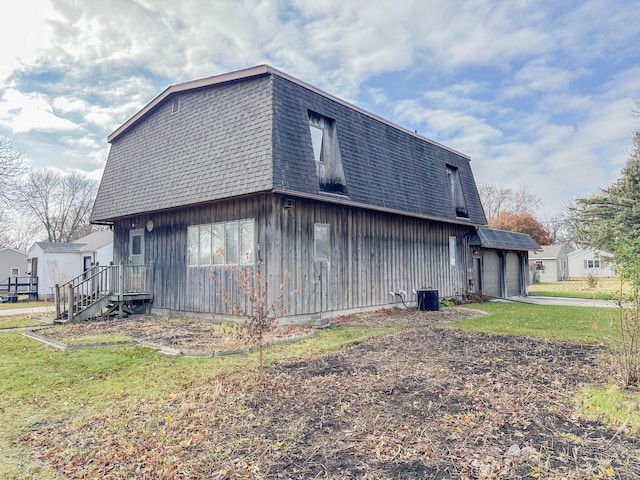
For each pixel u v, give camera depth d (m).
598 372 5.55
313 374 5.70
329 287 11.01
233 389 5.17
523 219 43.12
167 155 12.08
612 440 3.53
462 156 18.16
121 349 7.73
